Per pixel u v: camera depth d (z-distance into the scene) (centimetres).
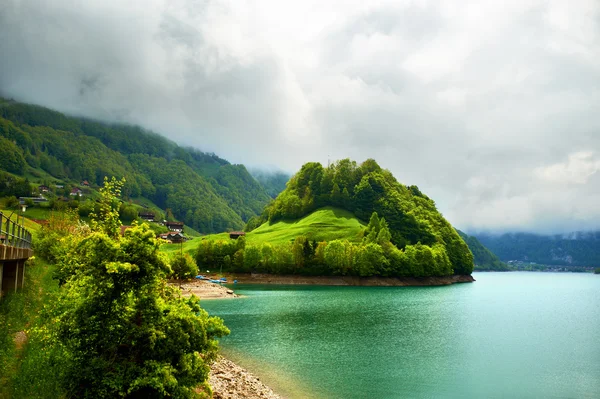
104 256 2105
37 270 5094
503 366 5291
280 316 8962
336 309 10350
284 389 4022
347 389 4131
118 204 2616
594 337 7475
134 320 2228
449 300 13950
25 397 1944
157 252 2200
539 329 8362
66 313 2120
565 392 4322
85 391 2050
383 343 6391
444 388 4322
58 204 10125
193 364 2369
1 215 3081
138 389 2089
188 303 2656
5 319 2881
